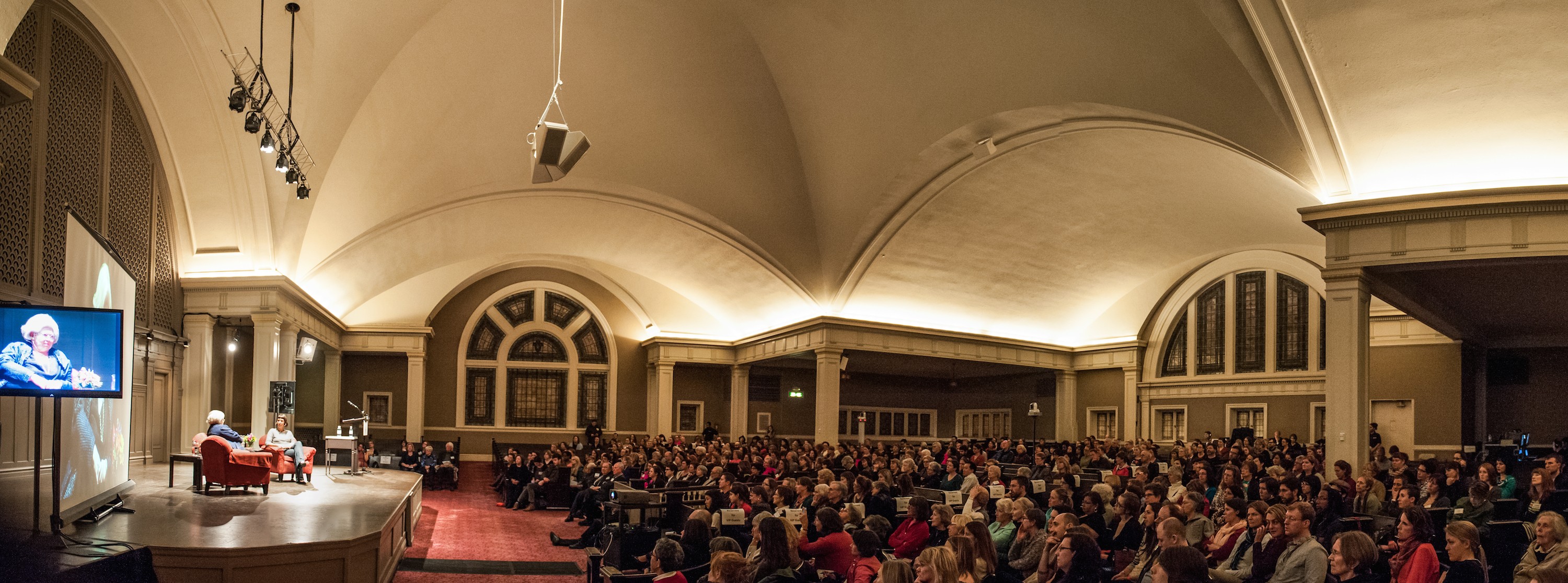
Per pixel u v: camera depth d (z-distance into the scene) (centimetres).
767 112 1783
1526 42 977
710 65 1655
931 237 2089
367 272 2127
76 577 656
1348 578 576
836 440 2280
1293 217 1700
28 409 996
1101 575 605
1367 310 1195
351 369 2808
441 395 2869
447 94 1614
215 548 750
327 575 808
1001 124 1556
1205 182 1677
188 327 1747
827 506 916
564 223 2227
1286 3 1024
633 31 1559
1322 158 1177
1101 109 1397
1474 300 1658
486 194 1975
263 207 1684
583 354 2998
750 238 2181
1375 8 997
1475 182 1121
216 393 1862
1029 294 2447
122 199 1448
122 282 1041
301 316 2022
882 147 1748
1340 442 1154
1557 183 1073
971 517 724
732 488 1023
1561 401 2084
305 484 1388
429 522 1595
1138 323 2583
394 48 1448
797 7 1452
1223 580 663
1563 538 596
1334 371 1171
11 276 1098
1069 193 1889
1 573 620
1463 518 873
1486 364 2184
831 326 2298
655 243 2355
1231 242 2097
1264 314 2341
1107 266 2342
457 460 2655
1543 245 1075
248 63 1389
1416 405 2106
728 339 2898
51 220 1200
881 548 756
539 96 1683
